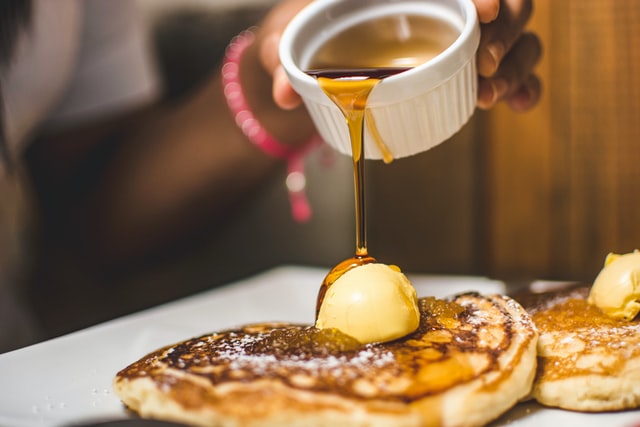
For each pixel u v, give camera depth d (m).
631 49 0.66
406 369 0.32
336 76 0.37
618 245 0.69
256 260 0.80
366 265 0.36
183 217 0.65
